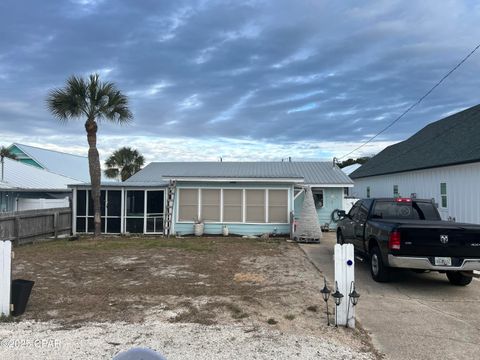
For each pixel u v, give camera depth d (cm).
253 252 1228
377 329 539
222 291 716
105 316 566
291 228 1695
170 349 446
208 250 1264
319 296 687
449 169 1692
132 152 3412
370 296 720
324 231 2088
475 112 1983
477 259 741
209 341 471
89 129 1686
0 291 561
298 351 445
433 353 458
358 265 1036
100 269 930
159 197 1880
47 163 3372
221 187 1844
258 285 770
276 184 1822
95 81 1645
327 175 2231
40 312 584
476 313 616
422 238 745
